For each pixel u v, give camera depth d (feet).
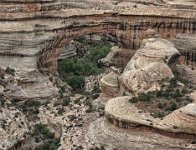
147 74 290.97
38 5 344.08
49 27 343.67
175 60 333.62
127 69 329.11
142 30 383.04
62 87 338.95
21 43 329.72
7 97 310.24
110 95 308.40
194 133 232.73
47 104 313.53
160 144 236.02
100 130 254.47
